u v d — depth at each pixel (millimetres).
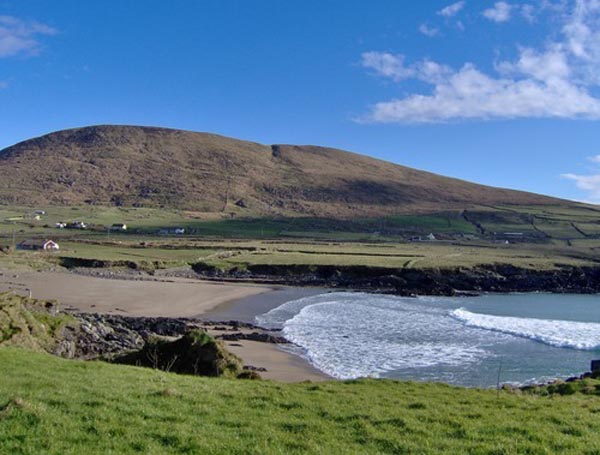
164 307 70000
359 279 109812
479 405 19031
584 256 142625
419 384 24234
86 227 189500
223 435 13641
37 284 79750
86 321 43094
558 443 13500
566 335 57906
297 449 12961
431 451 12953
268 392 19812
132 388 18328
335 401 18672
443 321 65750
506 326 63375
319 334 54719
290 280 108625
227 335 51438
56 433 12883
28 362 21859
